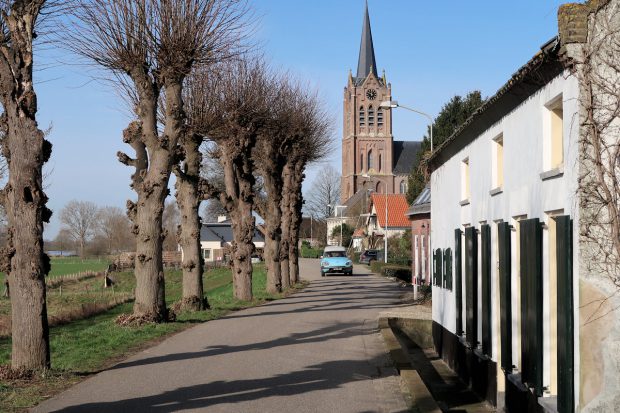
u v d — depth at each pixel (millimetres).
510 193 10477
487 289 12008
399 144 128375
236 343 14461
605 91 7250
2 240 32344
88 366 11305
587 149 7266
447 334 16656
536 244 8617
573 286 7438
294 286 37969
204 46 17297
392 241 67562
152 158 17297
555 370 8523
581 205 7242
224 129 25594
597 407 7129
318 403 8812
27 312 9984
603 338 7121
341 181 127375
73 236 107625
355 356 12852
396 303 26094
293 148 36094
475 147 13297
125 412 8086
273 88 30234
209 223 110375
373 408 8586
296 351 13391
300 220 39750
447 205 16766
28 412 8016
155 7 16844
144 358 12297
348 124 124000
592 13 7309
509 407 10578
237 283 27031
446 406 12375
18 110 9953
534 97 9141
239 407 8492
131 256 23984
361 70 123188
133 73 17125
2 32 10555
